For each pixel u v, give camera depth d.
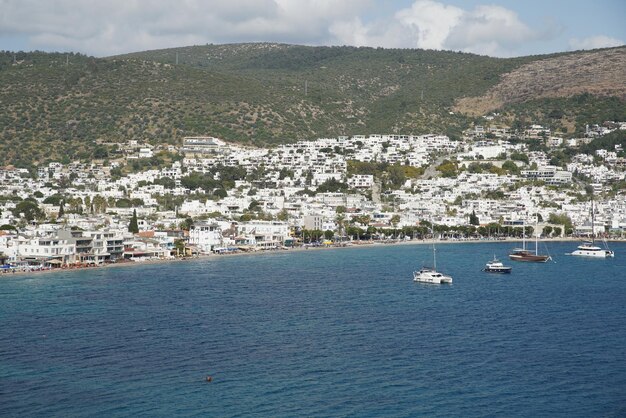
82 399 193.00
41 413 184.88
